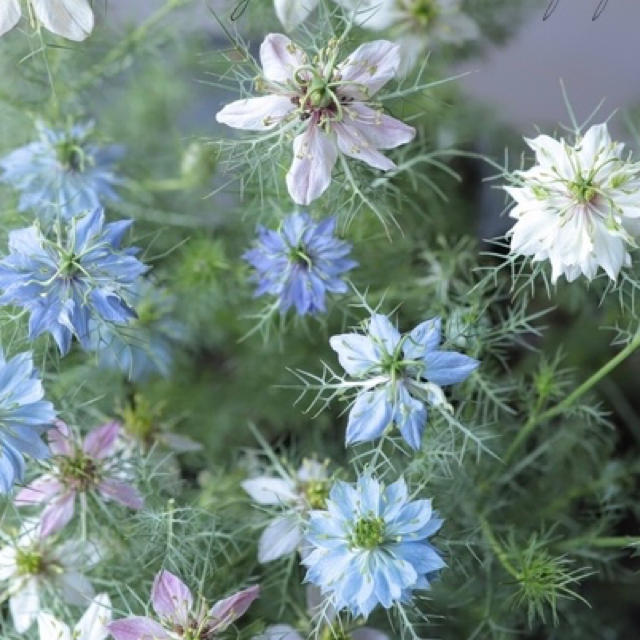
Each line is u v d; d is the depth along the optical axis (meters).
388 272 0.55
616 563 0.57
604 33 0.67
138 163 0.59
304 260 0.49
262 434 0.60
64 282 0.46
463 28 0.54
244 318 0.57
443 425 0.48
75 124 0.55
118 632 0.45
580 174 0.45
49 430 0.47
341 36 0.48
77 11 0.48
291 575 0.52
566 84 0.68
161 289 0.56
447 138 0.59
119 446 0.53
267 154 0.48
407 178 0.56
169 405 0.59
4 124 0.55
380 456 0.51
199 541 0.50
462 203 0.62
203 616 0.46
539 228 0.45
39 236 0.46
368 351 0.44
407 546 0.44
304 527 0.48
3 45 0.54
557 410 0.50
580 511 0.57
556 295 0.60
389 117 0.46
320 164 0.46
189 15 0.57
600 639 0.58
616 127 0.67
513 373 0.62
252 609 0.52
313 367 0.59
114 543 0.50
